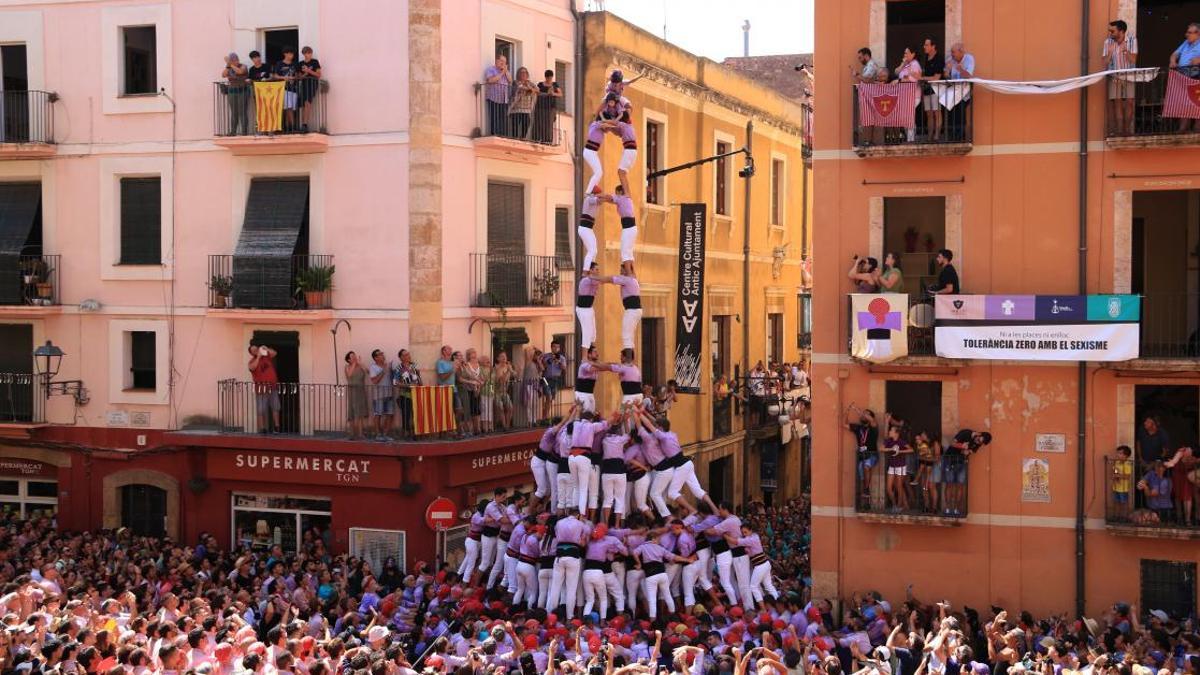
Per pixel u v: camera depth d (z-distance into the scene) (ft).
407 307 85.61
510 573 68.80
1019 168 74.59
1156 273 83.56
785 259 136.56
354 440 84.69
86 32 91.40
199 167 89.45
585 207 69.15
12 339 94.43
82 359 92.43
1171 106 70.69
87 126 91.71
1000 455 74.79
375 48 85.92
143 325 90.99
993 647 58.95
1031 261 74.54
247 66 88.43
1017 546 74.59
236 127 87.04
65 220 92.53
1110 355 71.82
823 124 77.51
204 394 89.86
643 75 103.19
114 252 91.61
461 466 86.79
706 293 114.52
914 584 75.92
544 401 93.66
